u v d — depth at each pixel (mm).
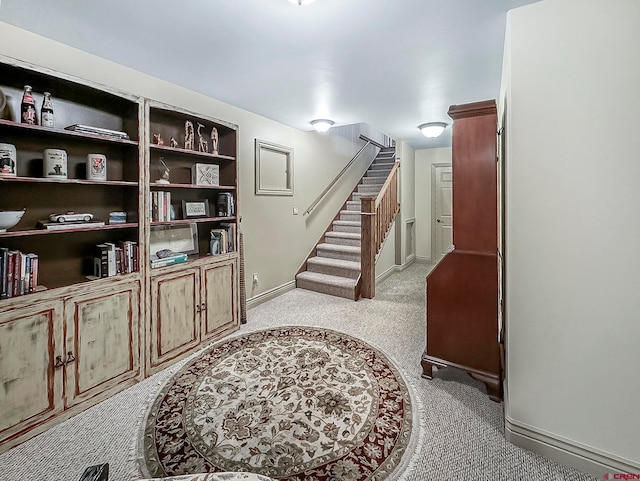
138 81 2449
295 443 1652
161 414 1884
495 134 1962
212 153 2898
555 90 1452
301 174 4582
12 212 1665
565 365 1495
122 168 2334
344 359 2539
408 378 2266
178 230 2783
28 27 1817
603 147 1369
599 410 1429
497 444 1640
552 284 1507
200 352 2652
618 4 1315
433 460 1540
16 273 1680
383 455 1573
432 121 4031
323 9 1631
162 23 1769
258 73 2471
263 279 3963
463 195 2078
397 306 3830
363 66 2348
